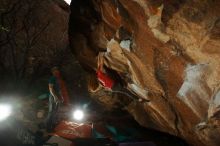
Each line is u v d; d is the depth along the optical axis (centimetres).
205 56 367
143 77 510
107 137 601
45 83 995
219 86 363
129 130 636
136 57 496
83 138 585
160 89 482
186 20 365
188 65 400
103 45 628
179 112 470
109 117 681
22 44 1034
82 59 718
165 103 502
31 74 1005
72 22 668
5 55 980
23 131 532
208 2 335
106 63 629
